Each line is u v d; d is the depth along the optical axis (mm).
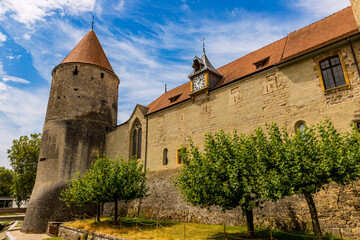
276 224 14469
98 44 38000
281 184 10617
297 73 16141
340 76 14312
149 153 26422
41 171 29859
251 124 17969
